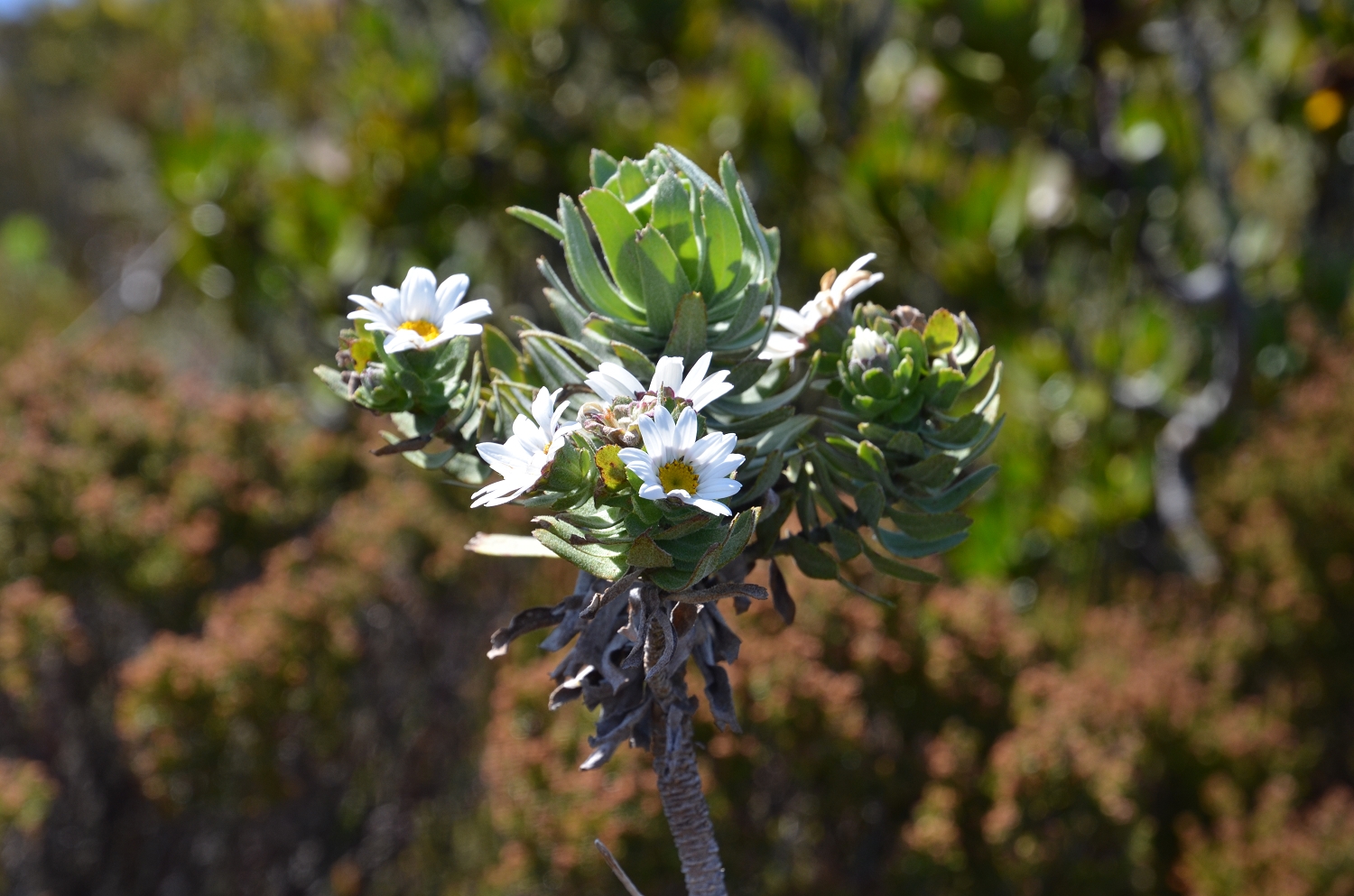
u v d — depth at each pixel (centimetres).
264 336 646
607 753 129
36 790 345
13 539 403
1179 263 570
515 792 315
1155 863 379
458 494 452
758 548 138
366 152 601
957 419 136
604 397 113
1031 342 562
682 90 601
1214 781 386
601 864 298
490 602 441
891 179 533
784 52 711
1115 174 544
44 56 1477
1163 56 539
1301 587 457
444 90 613
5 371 509
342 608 390
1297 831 362
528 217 130
